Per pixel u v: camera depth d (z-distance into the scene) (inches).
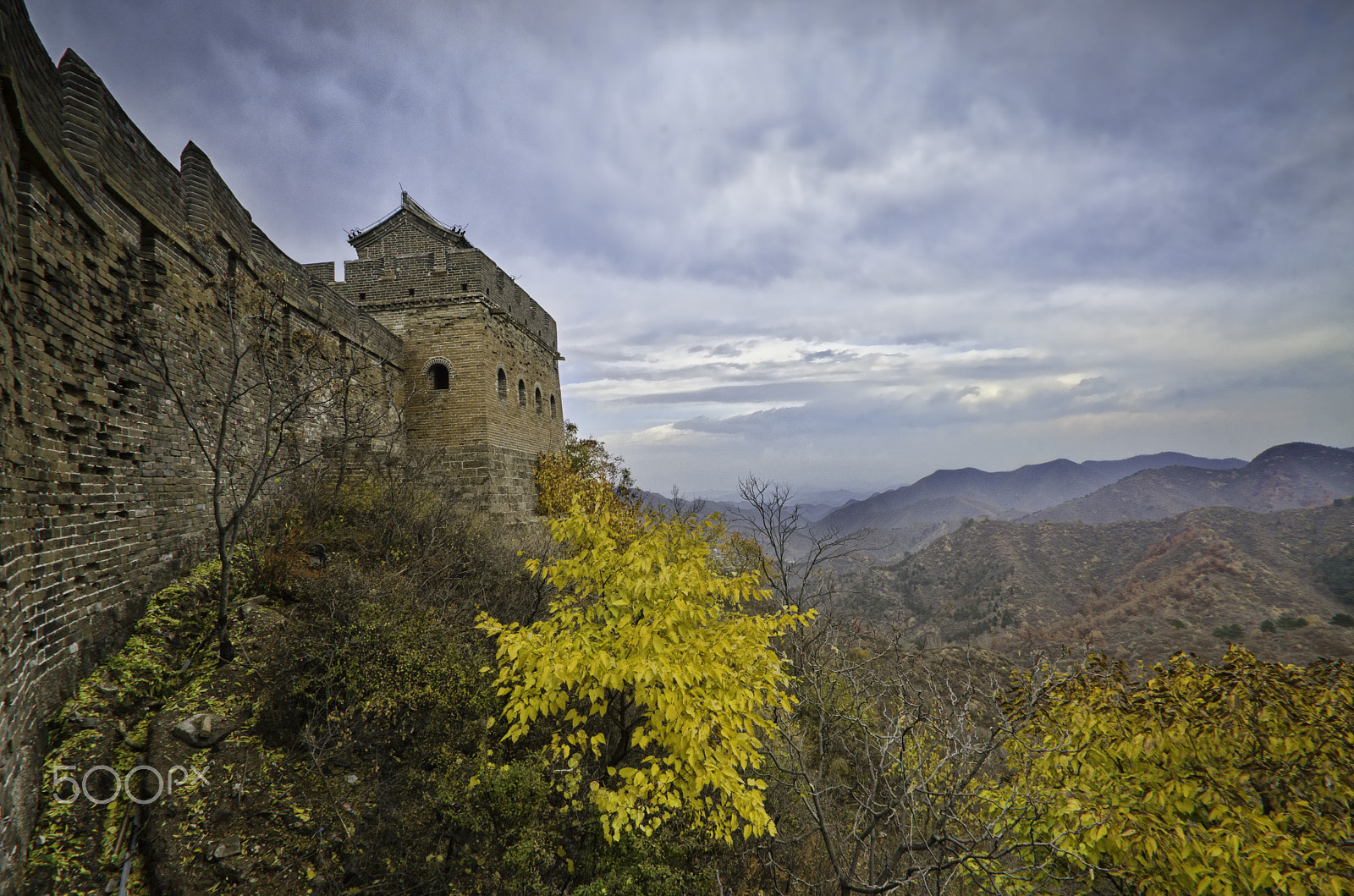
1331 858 170.4
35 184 222.7
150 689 249.6
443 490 609.6
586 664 230.2
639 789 228.8
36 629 205.6
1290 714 222.4
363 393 611.2
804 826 302.7
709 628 263.3
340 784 235.8
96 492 257.6
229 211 406.9
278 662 273.0
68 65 261.7
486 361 704.4
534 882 221.8
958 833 224.1
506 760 282.2
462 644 321.7
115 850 188.9
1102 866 213.0
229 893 187.9
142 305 308.3
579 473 938.7
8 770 164.9
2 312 181.9
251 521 397.7
